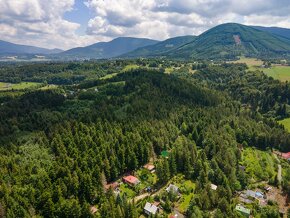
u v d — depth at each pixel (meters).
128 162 145.75
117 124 183.12
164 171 136.88
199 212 109.12
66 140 158.12
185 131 195.12
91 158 136.12
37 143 162.88
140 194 127.81
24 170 129.88
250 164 160.25
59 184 117.38
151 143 164.88
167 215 111.25
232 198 127.06
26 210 106.69
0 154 147.12
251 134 195.50
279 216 115.62
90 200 121.19
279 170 162.00
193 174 143.62
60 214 108.06
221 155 155.50
